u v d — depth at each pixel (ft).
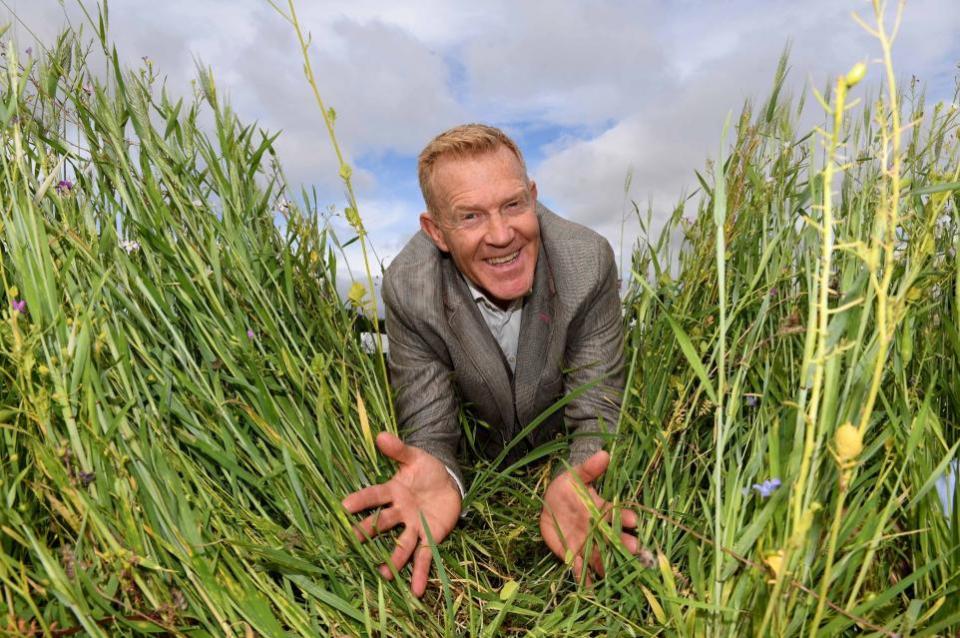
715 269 5.44
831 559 2.24
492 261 4.76
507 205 4.60
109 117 4.60
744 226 5.30
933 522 2.90
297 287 5.41
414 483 4.58
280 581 3.73
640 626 3.43
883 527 2.93
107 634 2.82
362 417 4.59
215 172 4.94
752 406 4.14
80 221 4.39
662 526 3.88
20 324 3.31
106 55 4.64
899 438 3.16
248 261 4.91
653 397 4.74
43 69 4.59
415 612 3.97
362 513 4.48
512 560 4.83
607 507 3.89
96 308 3.78
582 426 5.06
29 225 3.55
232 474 3.79
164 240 4.48
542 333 5.19
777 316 4.57
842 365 2.72
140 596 3.06
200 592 3.08
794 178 4.96
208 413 4.05
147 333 4.20
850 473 2.08
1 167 4.20
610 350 5.25
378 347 4.51
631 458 4.41
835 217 3.56
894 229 2.10
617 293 5.39
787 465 2.61
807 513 2.13
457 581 4.41
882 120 2.13
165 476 3.38
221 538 3.36
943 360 3.69
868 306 2.33
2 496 2.92
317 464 4.35
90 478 3.01
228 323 4.28
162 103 5.16
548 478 5.52
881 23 1.91
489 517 5.10
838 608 2.53
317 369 4.21
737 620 2.77
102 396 3.34
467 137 4.58
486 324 5.34
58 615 2.83
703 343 4.82
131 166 4.74
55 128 4.65
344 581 3.84
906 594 3.10
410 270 5.18
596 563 4.08
